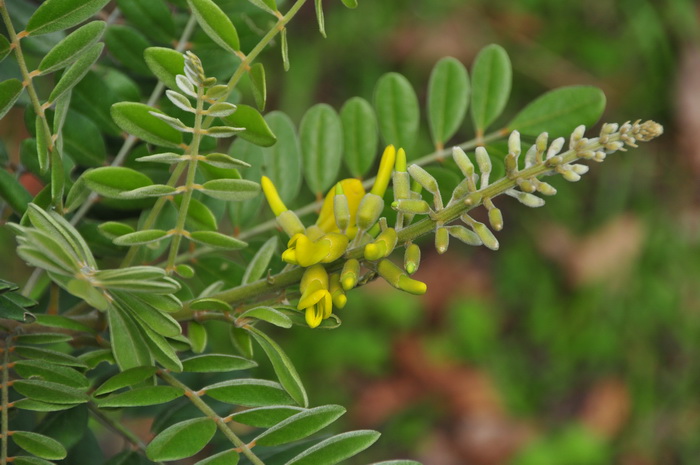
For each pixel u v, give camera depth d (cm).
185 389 66
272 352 66
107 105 71
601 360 195
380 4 197
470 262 204
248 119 65
